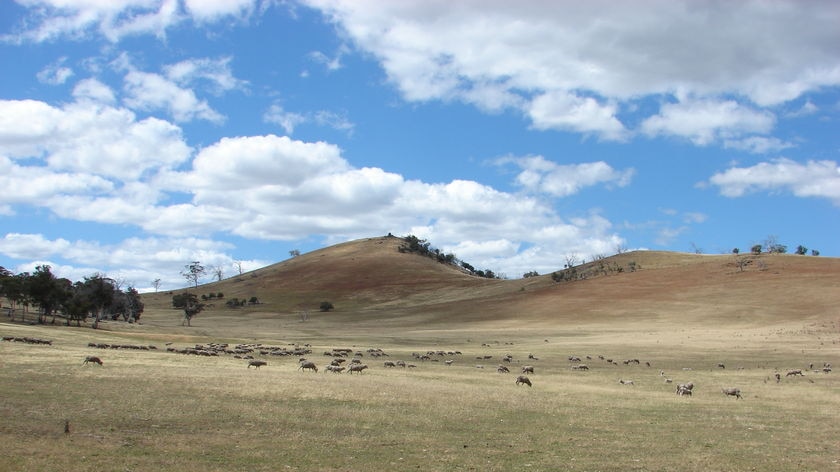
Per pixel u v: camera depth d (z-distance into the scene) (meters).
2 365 35.19
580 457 20.33
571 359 65.31
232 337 96.12
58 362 38.09
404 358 64.44
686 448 22.06
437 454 20.16
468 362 61.84
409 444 21.48
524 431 24.38
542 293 174.38
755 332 98.50
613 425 26.33
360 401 29.50
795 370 50.34
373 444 21.30
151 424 22.75
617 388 40.75
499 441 22.42
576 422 26.75
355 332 126.88
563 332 114.81
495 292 197.88
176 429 22.22
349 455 19.67
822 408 32.19
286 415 25.44
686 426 26.44
